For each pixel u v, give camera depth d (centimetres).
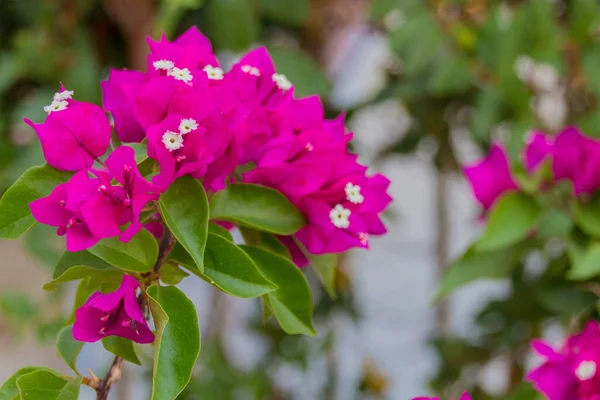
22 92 153
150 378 163
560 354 97
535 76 153
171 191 84
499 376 196
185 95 85
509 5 148
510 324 143
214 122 85
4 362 186
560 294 113
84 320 82
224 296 182
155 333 83
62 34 139
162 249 86
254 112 88
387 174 232
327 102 153
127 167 82
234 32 133
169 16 125
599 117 127
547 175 108
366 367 178
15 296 152
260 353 188
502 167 110
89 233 82
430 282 239
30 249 135
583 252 108
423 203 238
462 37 135
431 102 153
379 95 155
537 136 111
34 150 134
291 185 89
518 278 139
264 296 90
